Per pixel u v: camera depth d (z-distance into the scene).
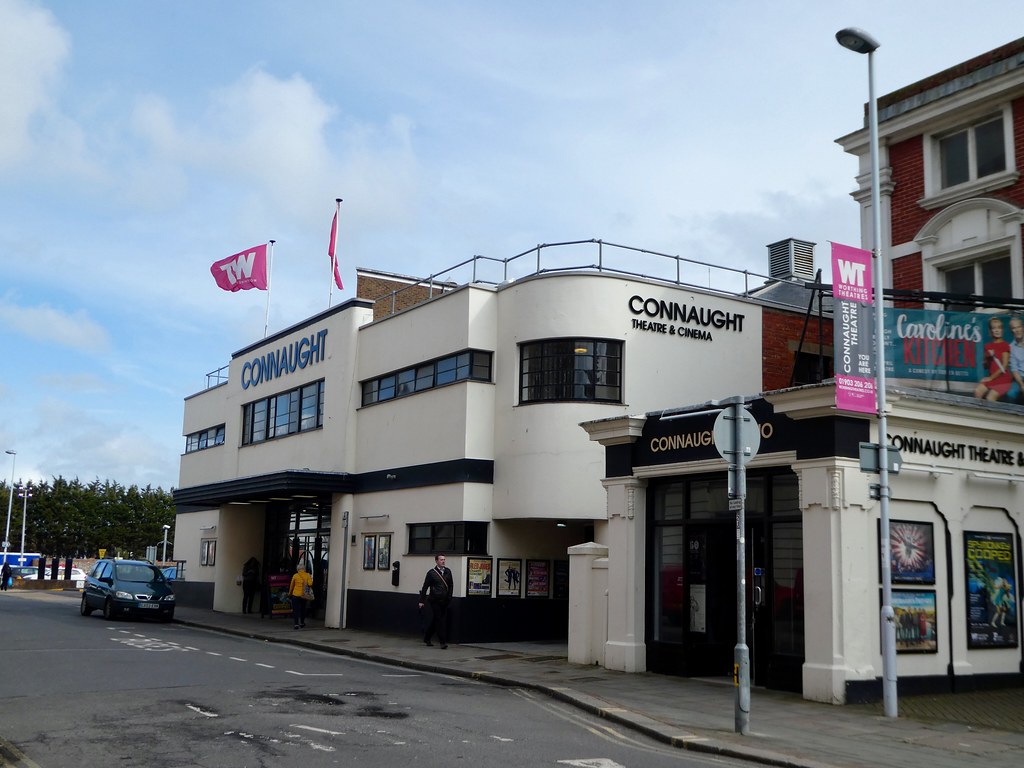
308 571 30.27
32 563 67.31
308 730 10.53
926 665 14.63
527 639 23.64
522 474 23.09
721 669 16.52
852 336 13.82
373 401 27.98
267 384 33.41
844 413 14.09
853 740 10.95
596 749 10.18
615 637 17.38
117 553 86.62
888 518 13.42
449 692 14.47
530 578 23.94
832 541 13.98
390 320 27.34
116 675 15.05
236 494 30.02
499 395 24.08
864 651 13.89
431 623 22.19
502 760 9.27
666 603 17.08
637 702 13.54
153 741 9.84
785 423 14.91
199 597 37.41
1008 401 17.77
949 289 21.25
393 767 8.79
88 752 9.31
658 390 23.73
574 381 23.06
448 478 24.02
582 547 18.61
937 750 10.46
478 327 24.23
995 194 20.34
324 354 29.98
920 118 21.52
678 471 16.62
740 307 25.48
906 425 14.95
